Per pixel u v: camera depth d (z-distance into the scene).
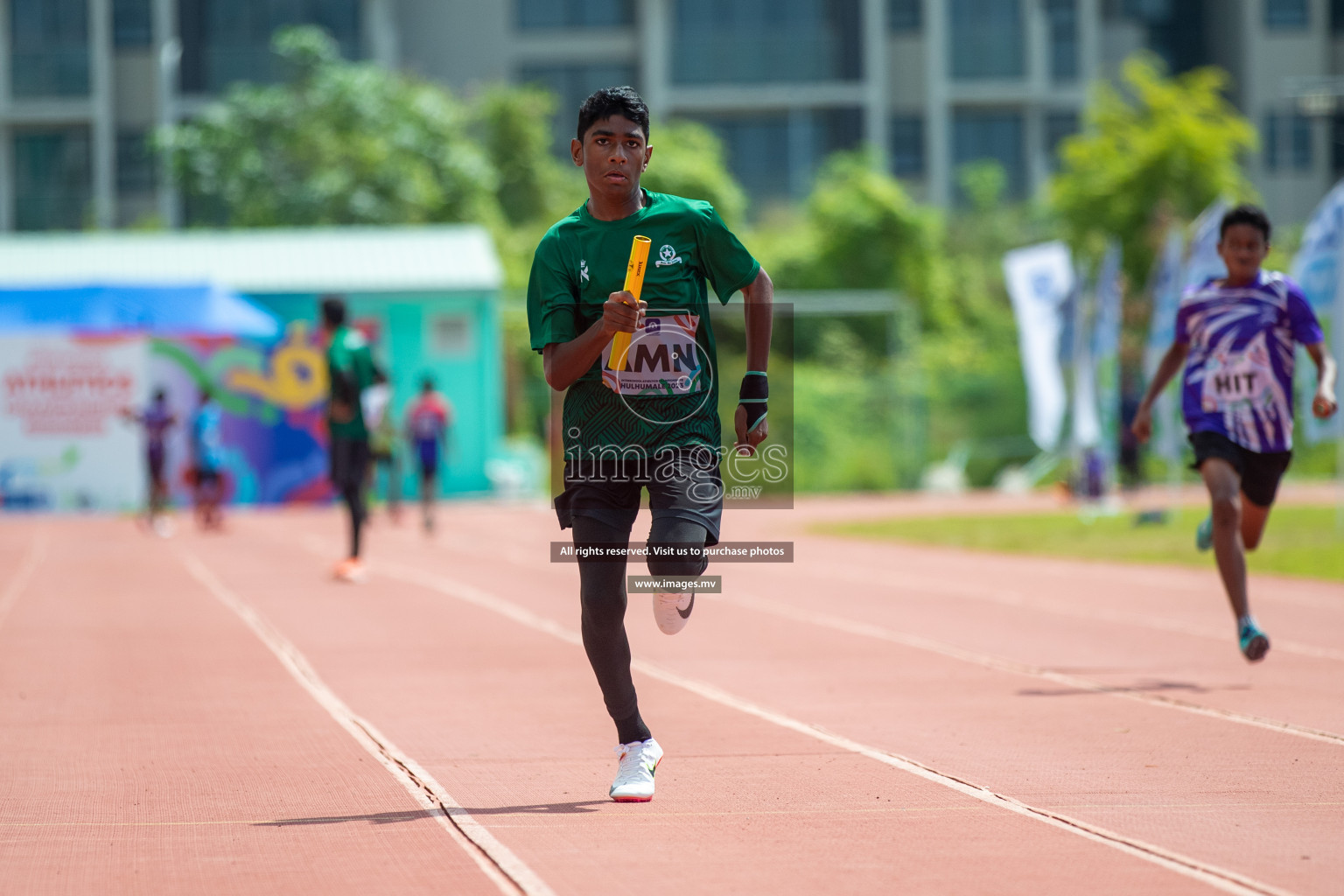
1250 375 27.83
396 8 168.00
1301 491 100.44
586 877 15.11
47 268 106.06
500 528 78.31
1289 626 35.12
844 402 117.62
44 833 17.36
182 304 96.56
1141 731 22.83
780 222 150.38
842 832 16.88
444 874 15.32
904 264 140.25
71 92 157.12
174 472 99.75
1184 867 15.23
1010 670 29.41
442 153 142.38
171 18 159.00
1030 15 169.50
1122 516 77.56
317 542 70.19
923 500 104.38
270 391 100.75
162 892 14.88
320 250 107.88
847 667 30.22
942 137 167.62
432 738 23.05
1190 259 56.69
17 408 96.06
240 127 142.00
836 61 165.75
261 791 19.45
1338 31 175.00
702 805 18.31
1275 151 174.88
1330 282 52.44
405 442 103.06
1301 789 18.80
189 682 28.92
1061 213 135.50
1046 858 15.64
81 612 41.16
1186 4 181.38
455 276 104.19
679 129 155.12
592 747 22.30
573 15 168.88
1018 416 118.62
